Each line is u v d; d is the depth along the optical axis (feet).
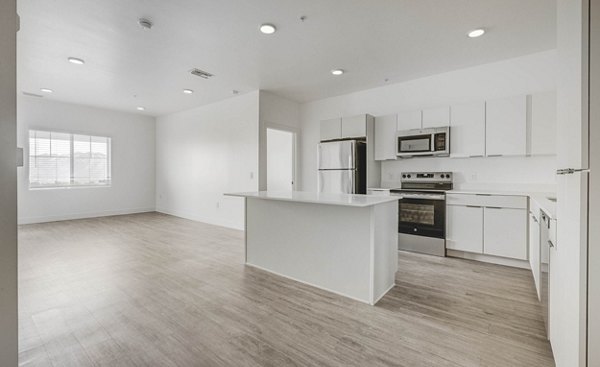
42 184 19.06
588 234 3.50
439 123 12.63
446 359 5.41
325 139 15.99
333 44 10.55
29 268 10.34
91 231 16.65
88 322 6.68
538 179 11.39
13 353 2.51
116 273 9.89
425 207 12.36
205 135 19.98
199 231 17.01
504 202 10.52
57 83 15.12
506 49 10.93
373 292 7.73
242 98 17.25
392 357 5.48
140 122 23.66
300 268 9.32
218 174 19.04
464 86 12.91
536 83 11.30
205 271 10.18
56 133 19.43
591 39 3.50
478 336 6.16
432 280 9.40
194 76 13.99
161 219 20.89
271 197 8.97
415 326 6.59
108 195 22.02
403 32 9.64
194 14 8.59
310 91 16.43
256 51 11.12
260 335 6.21
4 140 2.42
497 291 8.50
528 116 10.74
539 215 7.11
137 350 5.65
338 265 8.42
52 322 6.66
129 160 23.07
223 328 6.48
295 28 9.41
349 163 14.56
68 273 9.84
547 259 5.96
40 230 16.75
